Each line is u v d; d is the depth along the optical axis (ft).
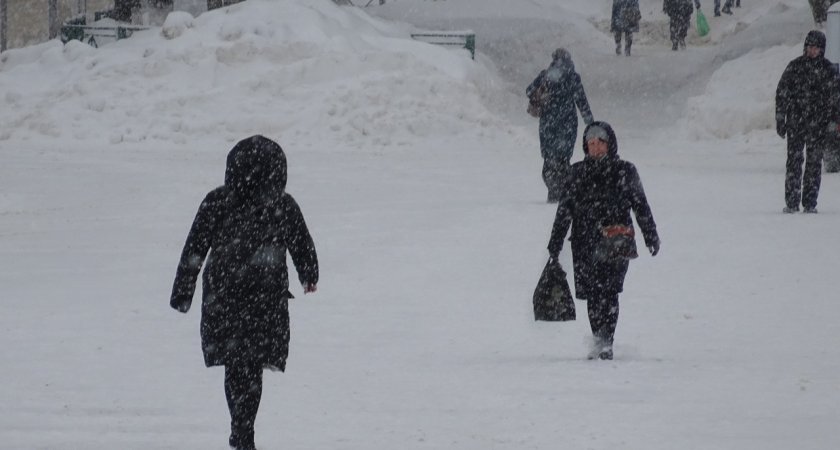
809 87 160.86
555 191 180.14
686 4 434.30
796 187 163.53
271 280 65.31
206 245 65.72
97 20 408.46
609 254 88.02
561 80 177.88
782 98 162.09
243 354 64.85
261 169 65.31
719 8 488.02
